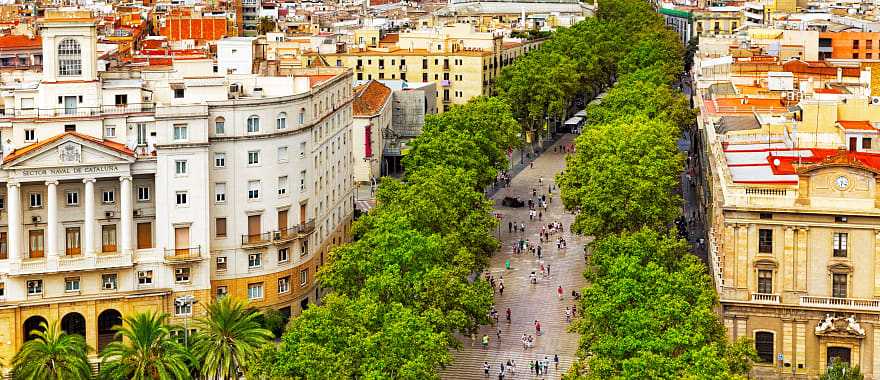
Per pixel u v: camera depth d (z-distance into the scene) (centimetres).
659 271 18162
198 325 19675
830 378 17125
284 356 16312
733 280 19188
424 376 16375
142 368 17762
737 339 18988
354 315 17362
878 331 18788
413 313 17988
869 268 18775
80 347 18488
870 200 18638
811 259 18925
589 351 18025
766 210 18875
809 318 19000
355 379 16475
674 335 16312
